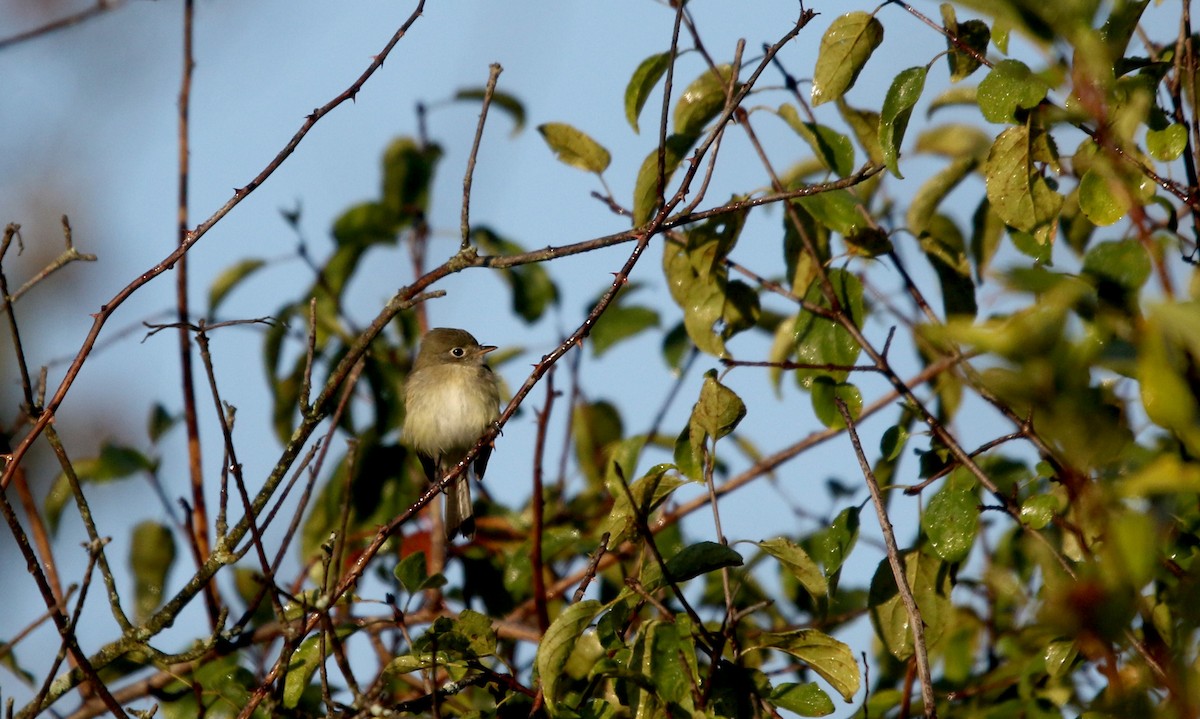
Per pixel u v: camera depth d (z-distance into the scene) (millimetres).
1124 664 6941
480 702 11789
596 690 9445
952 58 10086
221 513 9742
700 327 11961
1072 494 4480
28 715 8844
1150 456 6770
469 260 9805
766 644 8859
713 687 8703
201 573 9773
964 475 9789
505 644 12867
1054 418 4289
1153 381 4262
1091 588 4117
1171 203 9328
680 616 8492
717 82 11711
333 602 9148
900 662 11836
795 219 11281
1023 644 11266
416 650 9117
